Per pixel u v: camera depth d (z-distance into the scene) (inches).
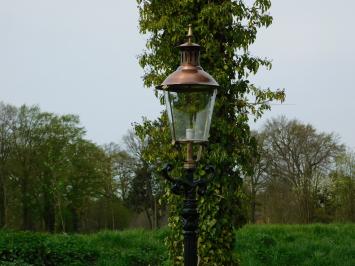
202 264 655.1
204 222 652.1
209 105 352.2
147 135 704.4
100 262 952.3
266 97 669.3
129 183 2901.1
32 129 2684.5
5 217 2608.3
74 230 2839.6
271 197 2459.4
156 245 1100.5
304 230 1315.2
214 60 659.4
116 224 2994.6
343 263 981.8
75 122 2795.3
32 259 885.8
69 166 2691.9
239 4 668.1
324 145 2549.2
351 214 2237.9
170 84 344.2
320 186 2490.2
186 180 358.0
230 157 655.8
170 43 674.2
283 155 2559.1
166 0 672.4
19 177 2635.3
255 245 1087.6
